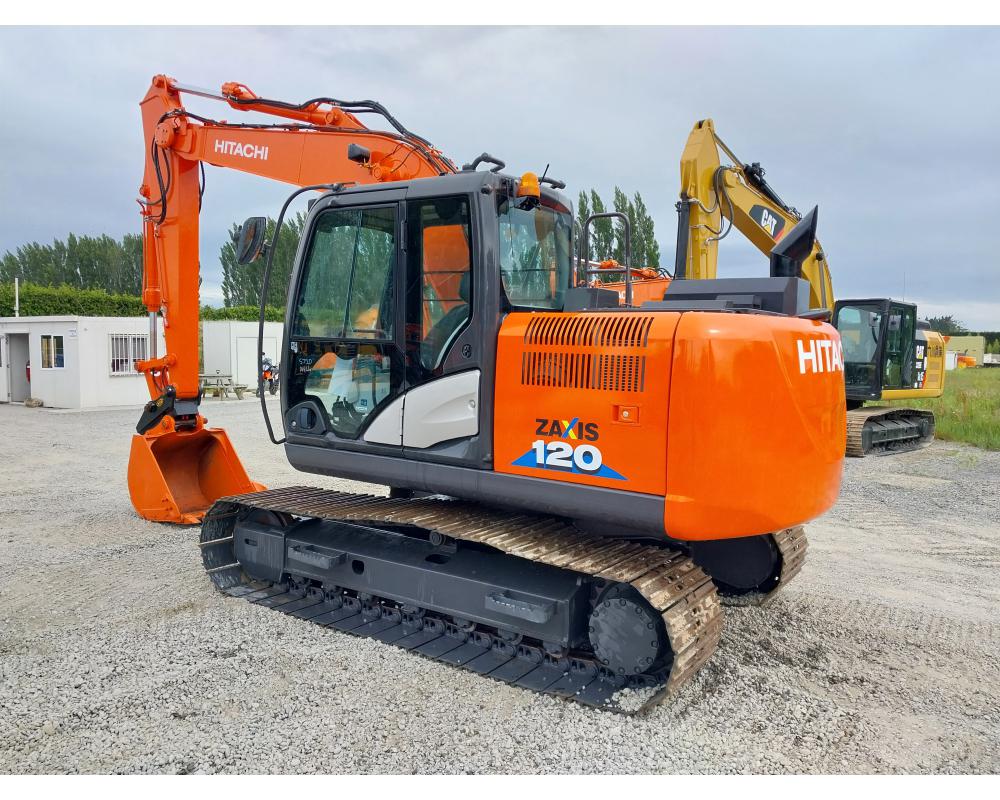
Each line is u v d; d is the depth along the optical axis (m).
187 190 6.54
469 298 3.88
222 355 21.59
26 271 55.91
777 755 3.17
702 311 3.52
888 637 4.50
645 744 3.23
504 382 3.79
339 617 4.63
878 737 3.35
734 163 9.31
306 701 3.55
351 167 5.62
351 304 4.39
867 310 12.15
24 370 18.38
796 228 4.39
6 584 5.15
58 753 3.09
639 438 3.40
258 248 4.79
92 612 4.66
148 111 6.63
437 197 3.95
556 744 3.21
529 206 3.94
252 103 6.14
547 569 4.07
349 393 4.42
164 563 5.64
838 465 3.92
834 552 6.33
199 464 7.14
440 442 4.02
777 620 4.74
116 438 12.17
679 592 3.48
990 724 3.50
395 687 3.72
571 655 3.91
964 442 13.24
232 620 4.56
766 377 3.39
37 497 7.84
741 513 3.35
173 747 3.14
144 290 6.73
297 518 5.17
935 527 7.23
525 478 3.75
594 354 3.52
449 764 3.04
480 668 3.93
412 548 4.57
